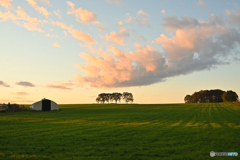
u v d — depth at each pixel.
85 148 16.53
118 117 46.69
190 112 64.69
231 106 99.56
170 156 14.20
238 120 40.00
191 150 16.00
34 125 31.47
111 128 28.17
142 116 49.72
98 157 13.83
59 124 32.94
